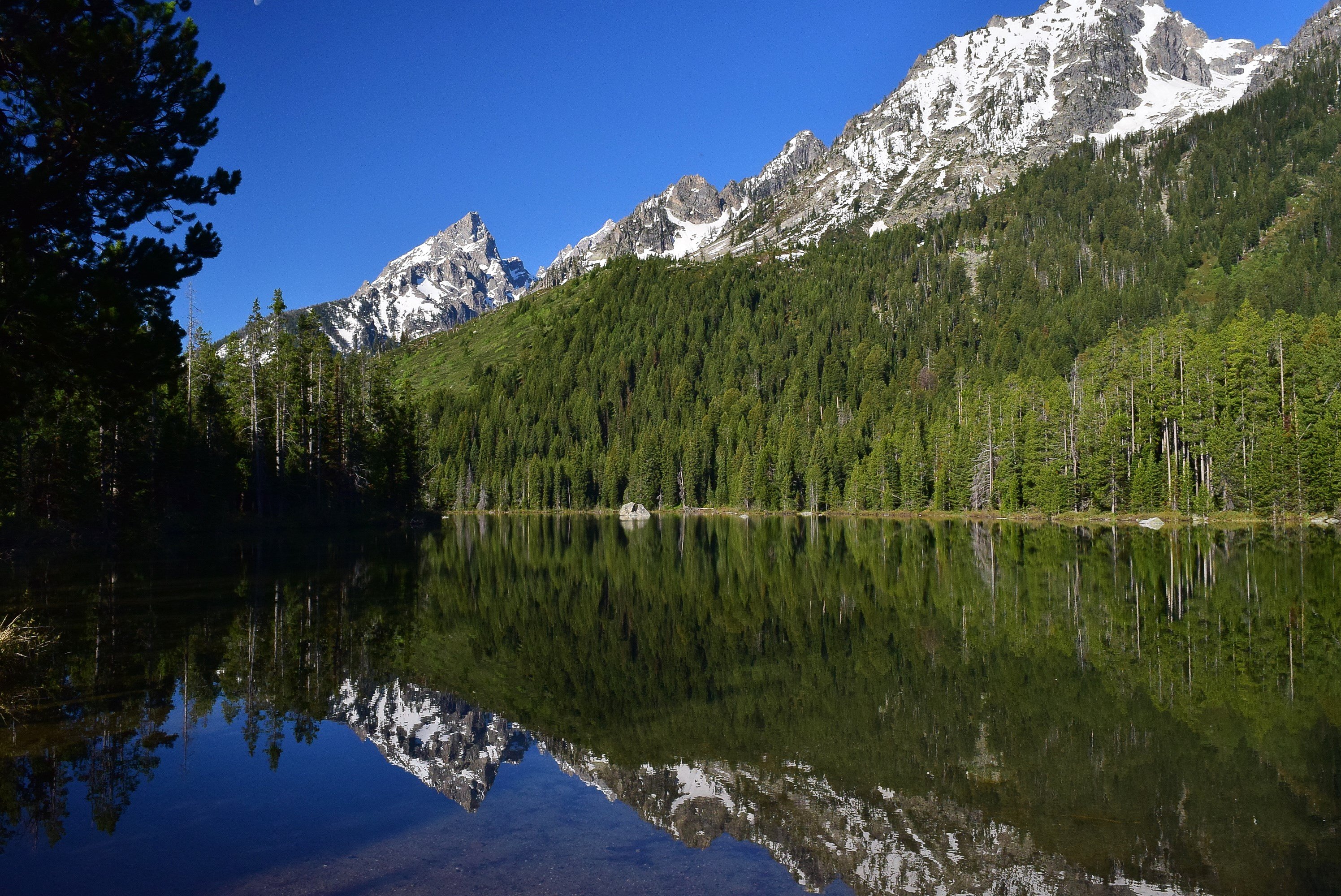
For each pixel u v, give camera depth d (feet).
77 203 56.95
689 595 111.55
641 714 52.47
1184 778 39.96
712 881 28.25
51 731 43.60
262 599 95.45
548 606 100.37
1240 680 58.80
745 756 44.09
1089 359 433.07
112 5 55.42
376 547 183.83
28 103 54.54
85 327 53.62
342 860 28.78
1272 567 129.70
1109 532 228.84
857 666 66.23
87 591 98.27
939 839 33.04
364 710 50.85
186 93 59.52
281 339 221.46
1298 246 559.38
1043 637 76.64
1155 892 28.30
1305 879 29.48
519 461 530.27
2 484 138.41
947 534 245.24
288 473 213.25
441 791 36.86
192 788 35.88
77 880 26.23
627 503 455.63
